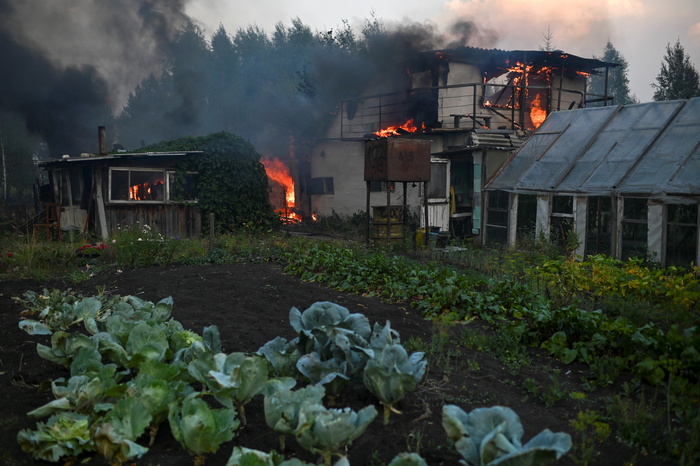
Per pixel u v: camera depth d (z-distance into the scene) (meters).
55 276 10.34
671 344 4.86
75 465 3.21
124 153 17.36
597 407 4.24
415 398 4.16
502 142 20.67
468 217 19.53
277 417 3.15
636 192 12.30
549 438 2.50
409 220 18.66
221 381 3.40
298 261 11.27
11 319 6.74
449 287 7.66
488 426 2.67
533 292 7.92
